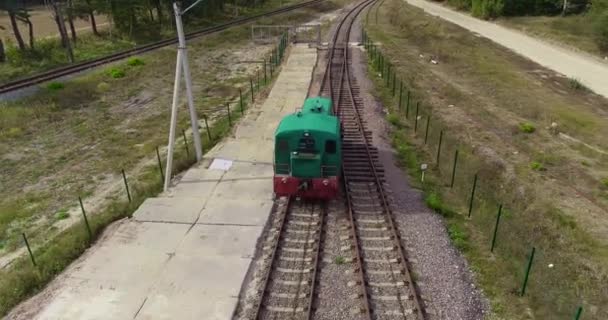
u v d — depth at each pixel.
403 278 11.33
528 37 53.94
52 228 14.73
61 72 33.16
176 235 13.23
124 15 50.78
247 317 10.17
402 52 41.03
